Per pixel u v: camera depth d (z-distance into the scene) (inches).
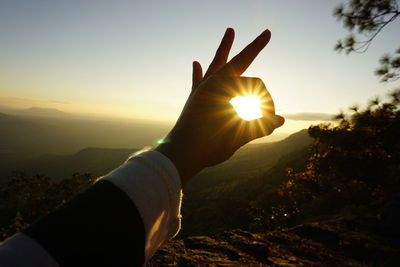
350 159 484.1
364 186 578.2
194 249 153.1
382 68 282.7
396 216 242.4
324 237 221.0
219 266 133.3
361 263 181.2
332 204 598.5
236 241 175.3
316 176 737.0
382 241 221.6
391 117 313.4
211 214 1600.6
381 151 424.2
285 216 629.6
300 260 169.3
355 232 238.7
